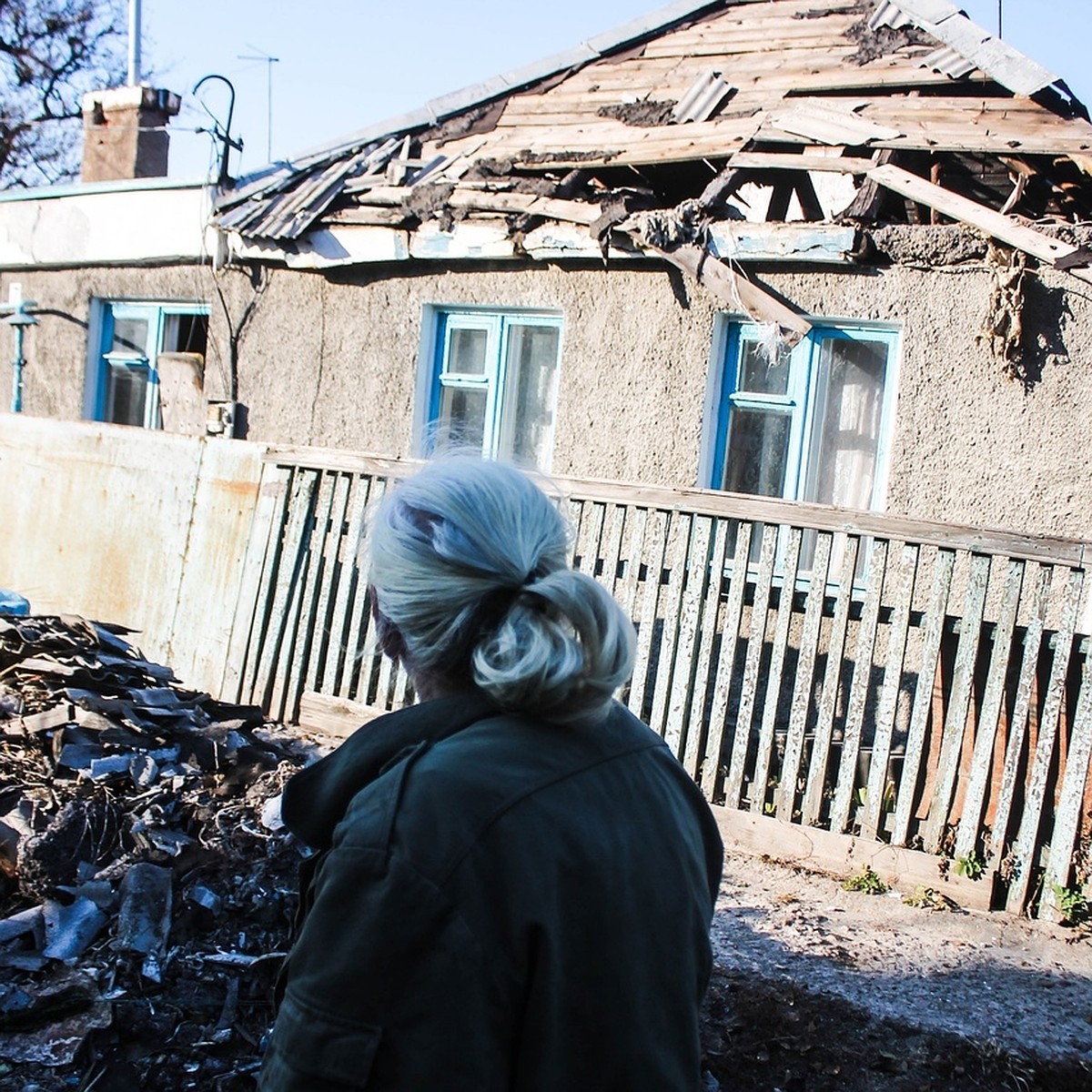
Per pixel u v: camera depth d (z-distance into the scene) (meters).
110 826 3.92
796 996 3.76
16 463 7.87
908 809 4.82
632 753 1.59
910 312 6.09
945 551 4.81
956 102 6.23
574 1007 1.35
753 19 7.13
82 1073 3.01
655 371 6.80
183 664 6.93
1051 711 4.57
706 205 6.49
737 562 5.24
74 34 25.00
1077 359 5.70
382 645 1.68
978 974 4.02
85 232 9.57
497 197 7.25
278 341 8.44
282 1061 1.32
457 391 7.78
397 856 1.33
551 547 1.56
